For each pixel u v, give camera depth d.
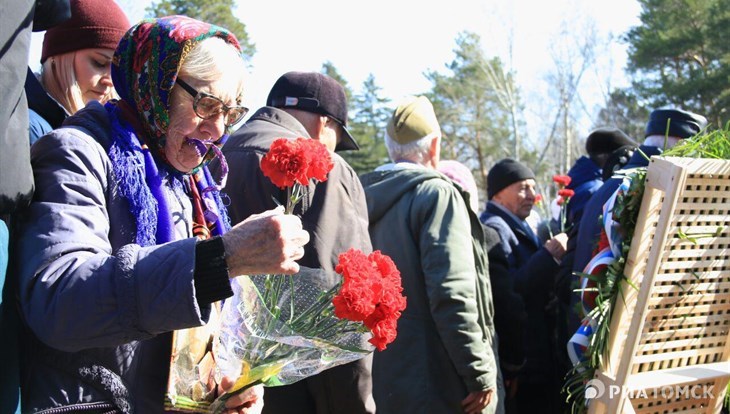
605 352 2.59
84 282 1.37
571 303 3.43
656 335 2.60
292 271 1.45
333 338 1.66
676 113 3.81
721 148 2.65
